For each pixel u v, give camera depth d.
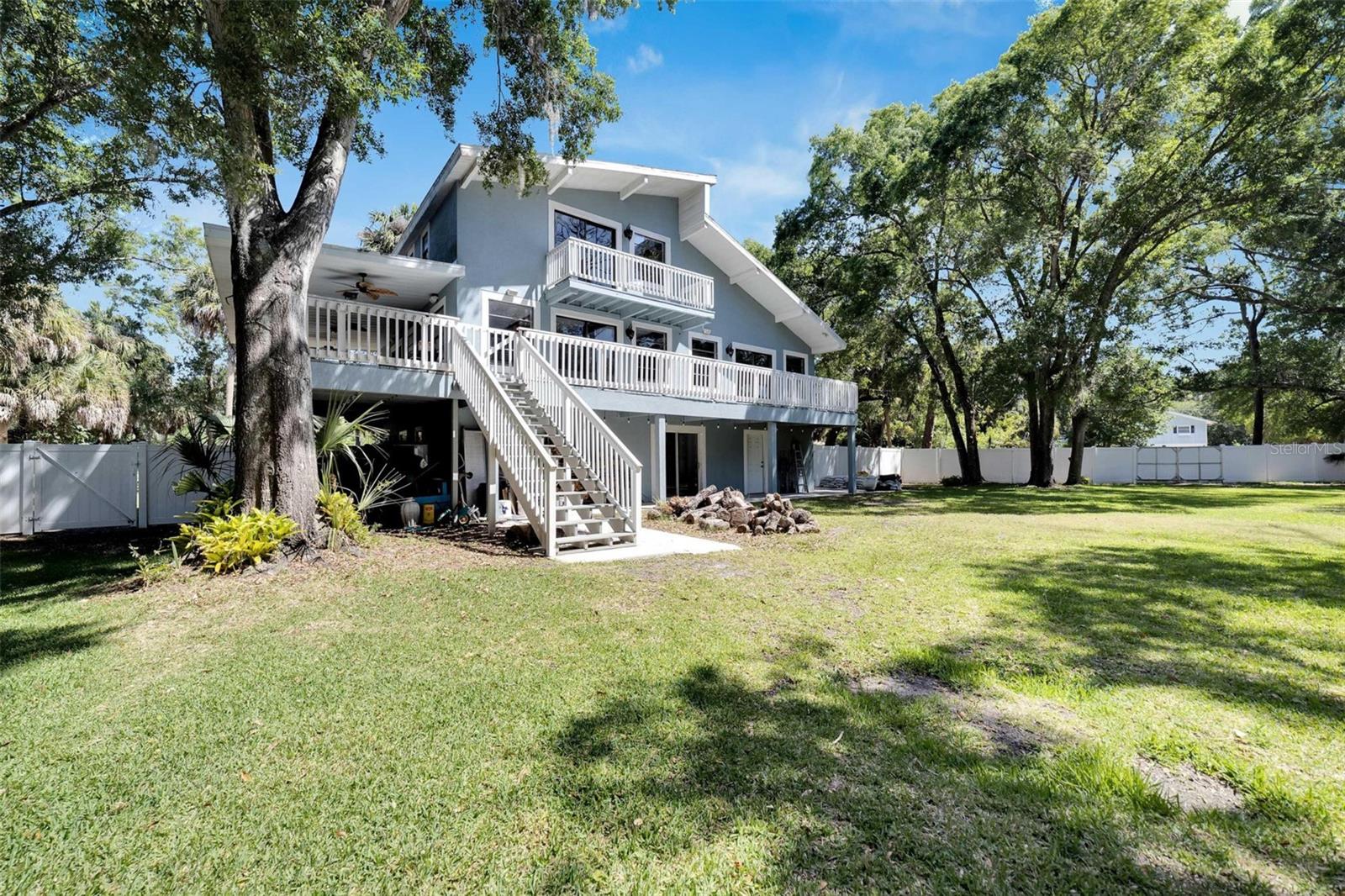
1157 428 31.28
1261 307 21.58
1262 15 13.94
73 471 9.80
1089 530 9.49
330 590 5.27
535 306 12.42
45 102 8.01
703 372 13.55
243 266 6.24
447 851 1.96
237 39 4.91
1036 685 3.29
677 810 2.16
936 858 1.91
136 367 21.02
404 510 9.61
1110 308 16.66
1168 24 14.75
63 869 1.90
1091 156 15.24
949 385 25.39
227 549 5.58
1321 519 10.65
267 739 2.71
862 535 8.85
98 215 11.61
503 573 5.96
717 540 8.41
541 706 3.01
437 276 11.02
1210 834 2.03
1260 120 13.88
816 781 2.34
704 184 14.29
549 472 6.99
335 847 1.99
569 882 1.82
